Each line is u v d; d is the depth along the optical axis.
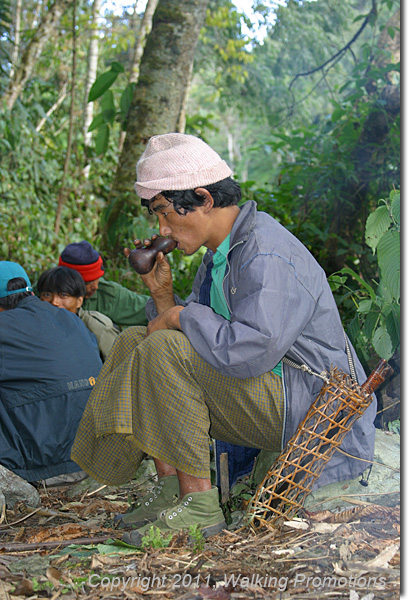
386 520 2.12
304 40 12.33
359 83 5.04
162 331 2.08
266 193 6.07
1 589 1.81
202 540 2.03
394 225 2.89
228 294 2.16
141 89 6.10
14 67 8.73
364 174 5.02
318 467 2.12
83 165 8.55
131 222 5.91
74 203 7.93
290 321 2.00
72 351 2.90
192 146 2.12
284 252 2.06
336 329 2.20
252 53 13.47
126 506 2.61
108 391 2.16
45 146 9.01
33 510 2.56
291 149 5.91
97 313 3.43
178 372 2.05
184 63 6.10
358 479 2.29
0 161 7.37
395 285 2.75
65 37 10.67
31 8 11.65
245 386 2.06
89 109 10.02
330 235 4.94
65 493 2.83
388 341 2.73
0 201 7.12
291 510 2.13
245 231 2.10
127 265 5.81
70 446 2.80
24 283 3.07
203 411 2.08
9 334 2.82
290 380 2.10
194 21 6.02
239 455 2.49
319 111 11.98
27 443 2.76
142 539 2.04
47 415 2.79
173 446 2.06
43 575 1.93
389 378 3.07
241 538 2.06
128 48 12.61
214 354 1.98
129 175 6.08
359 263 4.88
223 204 2.15
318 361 2.13
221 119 25.30
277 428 2.14
